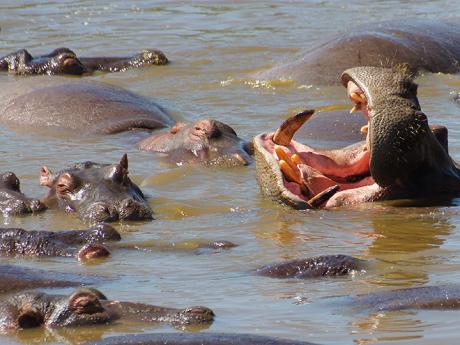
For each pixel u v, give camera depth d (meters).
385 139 38.53
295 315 27.66
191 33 87.19
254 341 24.39
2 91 62.56
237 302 29.08
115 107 58.84
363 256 33.72
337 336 25.88
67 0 104.50
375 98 38.69
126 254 34.94
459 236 36.00
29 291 28.97
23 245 35.28
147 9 99.25
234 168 47.62
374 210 39.47
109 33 88.25
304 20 91.88
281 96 63.69
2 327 27.64
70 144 53.28
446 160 40.94
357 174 40.81
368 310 27.67
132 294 30.14
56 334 27.11
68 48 78.94
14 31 90.00
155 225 39.00
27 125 57.66
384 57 67.12
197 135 49.56
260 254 34.53
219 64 74.94
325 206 40.25
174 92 66.62
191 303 29.09
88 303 27.70
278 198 40.25
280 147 40.25
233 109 60.81
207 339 24.59
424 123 38.75
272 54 78.12
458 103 59.28
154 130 56.50
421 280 30.67
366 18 91.50
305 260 32.03
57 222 39.59
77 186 41.09
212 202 41.97
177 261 33.94
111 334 26.88
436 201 40.25
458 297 27.95
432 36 70.06
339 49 68.56
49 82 62.66
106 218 39.38
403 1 100.12
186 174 46.44
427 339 25.39
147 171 47.41
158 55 75.19
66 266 33.56
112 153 51.03
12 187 42.62
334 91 64.44
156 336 25.05
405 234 36.44
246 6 99.62
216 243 35.66
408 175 39.91
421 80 65.50
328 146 49.44
